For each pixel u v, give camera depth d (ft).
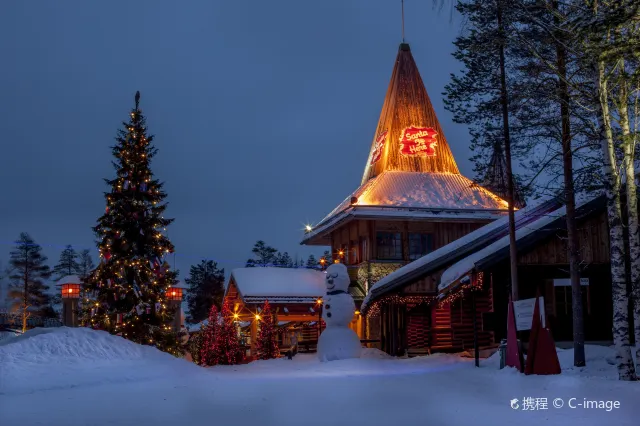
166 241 97.50
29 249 256.32
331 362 89.51
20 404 42.93
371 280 115.96
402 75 140.97
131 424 34.27
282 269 121.19
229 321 106.83
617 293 53.62
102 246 93.71
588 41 46.60
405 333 101.24
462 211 120.78
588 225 83.71
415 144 135.85
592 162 63.10
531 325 57.21
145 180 96.78
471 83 72.54
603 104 53.88
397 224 119.34
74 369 59.11
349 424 34.22
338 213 130.41
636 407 39.17
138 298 92.94
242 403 43.62
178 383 58.65
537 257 83.20
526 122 64.90
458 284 81.61
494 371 62.23
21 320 224.33
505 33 58.18
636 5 41.34
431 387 53.57
